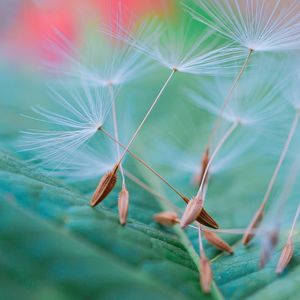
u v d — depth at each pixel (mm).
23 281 49
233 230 71
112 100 72
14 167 67
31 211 58
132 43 71
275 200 80
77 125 70
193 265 62
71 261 52
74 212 60
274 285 63
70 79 87
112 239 58
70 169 72
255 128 84
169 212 70
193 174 83
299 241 68
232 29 70
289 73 79
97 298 51
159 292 53
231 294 62
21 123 87
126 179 78
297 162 80
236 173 84
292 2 73
